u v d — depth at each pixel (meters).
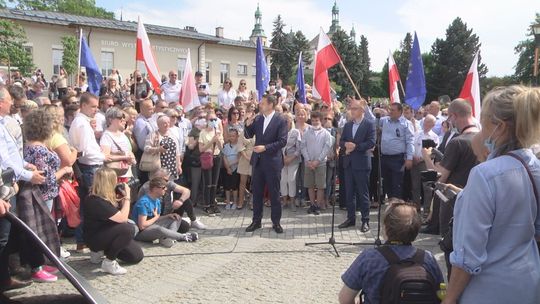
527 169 2.16
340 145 7.78
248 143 8.91
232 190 9.12
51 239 4.77
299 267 5.71
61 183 5.55
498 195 2.12
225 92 14.07
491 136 2.29
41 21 30.39
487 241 2.14
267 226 7.78
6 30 23.09
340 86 32.41
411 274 2.59
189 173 8.78
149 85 13.16
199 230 7.51
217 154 8.64
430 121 8.41
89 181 6.11
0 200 3.11
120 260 5.89
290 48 62.41
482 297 2.15
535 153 2.29
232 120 9.10
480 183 2.16
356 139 7.40
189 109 10.89
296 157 8.94
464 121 4.90
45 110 5.19
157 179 6.64
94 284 5.11
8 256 3.08
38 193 4.77
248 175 9.07
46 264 3.11
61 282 3.63
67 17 33.16
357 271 2.78
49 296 3.25
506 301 2.13
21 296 3.28
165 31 36.53
